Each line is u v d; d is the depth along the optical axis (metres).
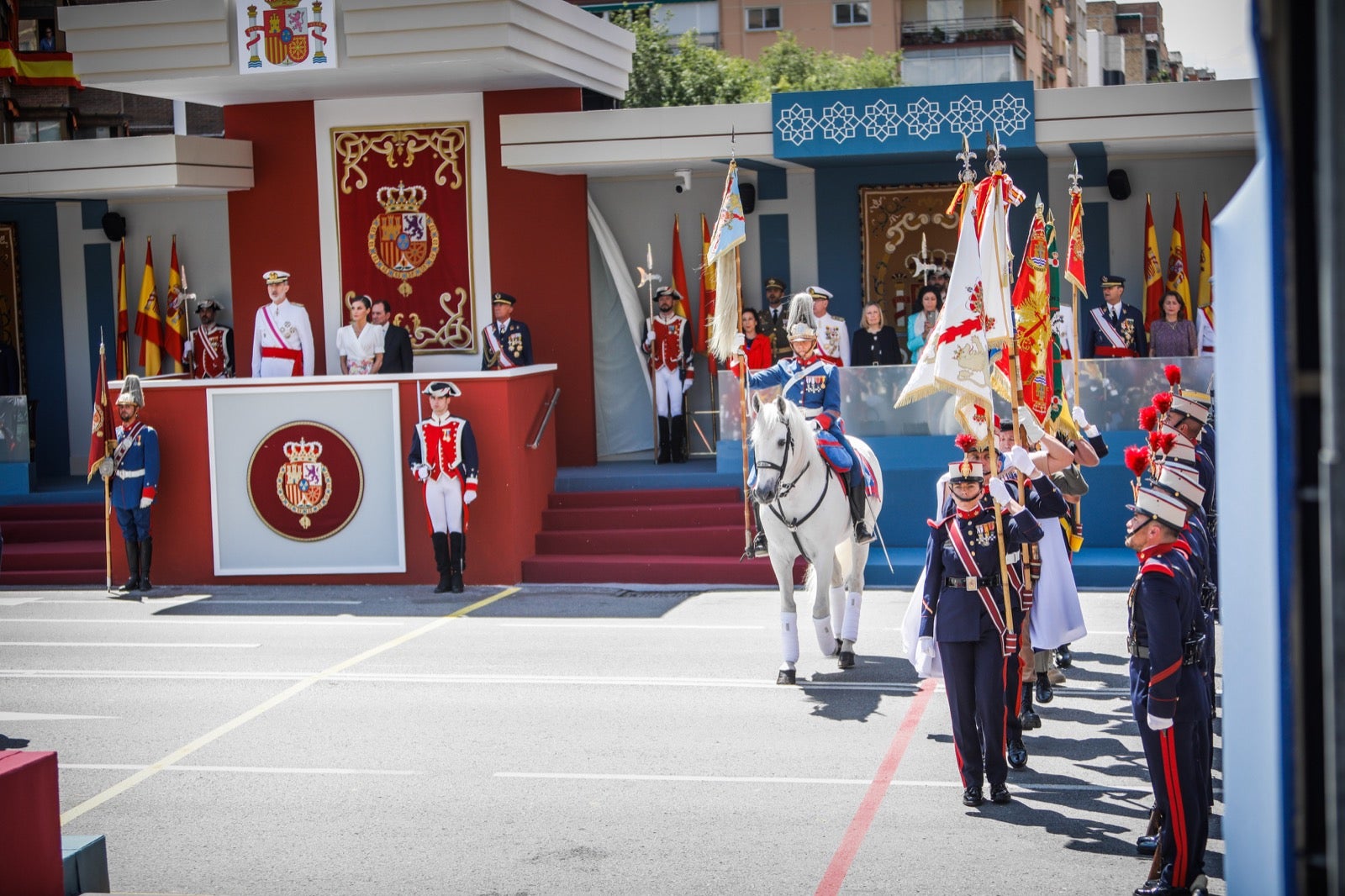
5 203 23.84
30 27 31.50
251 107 21.78
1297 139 3.11
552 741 11.23
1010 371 10.21
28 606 17.78
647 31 53.38
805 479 12.57
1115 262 21.42
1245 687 4.25
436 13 18.67
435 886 8.21
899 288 21.97
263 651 14.84
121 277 23.75
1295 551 3.17
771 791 9.82
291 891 8.20
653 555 18.48
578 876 8.30
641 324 21.67
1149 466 9.30
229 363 22.97
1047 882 7.94
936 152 19.47
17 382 23.61
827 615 13.14
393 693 12.89
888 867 8.27
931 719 11.59
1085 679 12.69
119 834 9.28
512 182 21.27
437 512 17.69
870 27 69.12
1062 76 76.62
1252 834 4.18
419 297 21.61
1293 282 3.13
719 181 22.08
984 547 9.19
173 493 18.86
